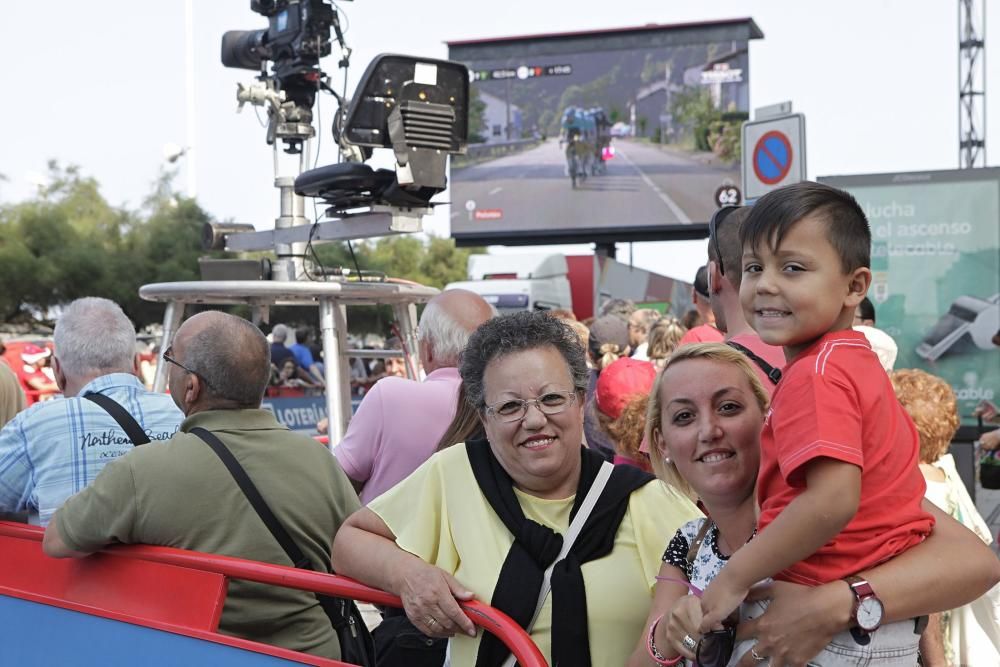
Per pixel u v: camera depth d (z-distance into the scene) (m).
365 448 4.27
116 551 3.27
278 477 3.48
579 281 26.31
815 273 2.17
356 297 5.40
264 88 5.65
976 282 9.86
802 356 2.20
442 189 5.31
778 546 2.07
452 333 4.39
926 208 9.93
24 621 3.42
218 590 3.00
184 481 3.33
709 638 2.21
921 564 2.14
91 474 3.77
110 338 4.09
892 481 2.15
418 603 2.54
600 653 2.58
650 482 2.74
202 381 3.55
